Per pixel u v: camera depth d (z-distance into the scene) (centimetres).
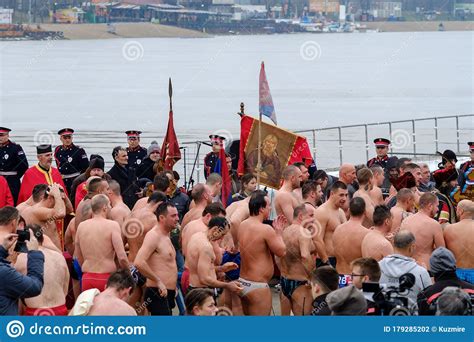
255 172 1912
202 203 1580
